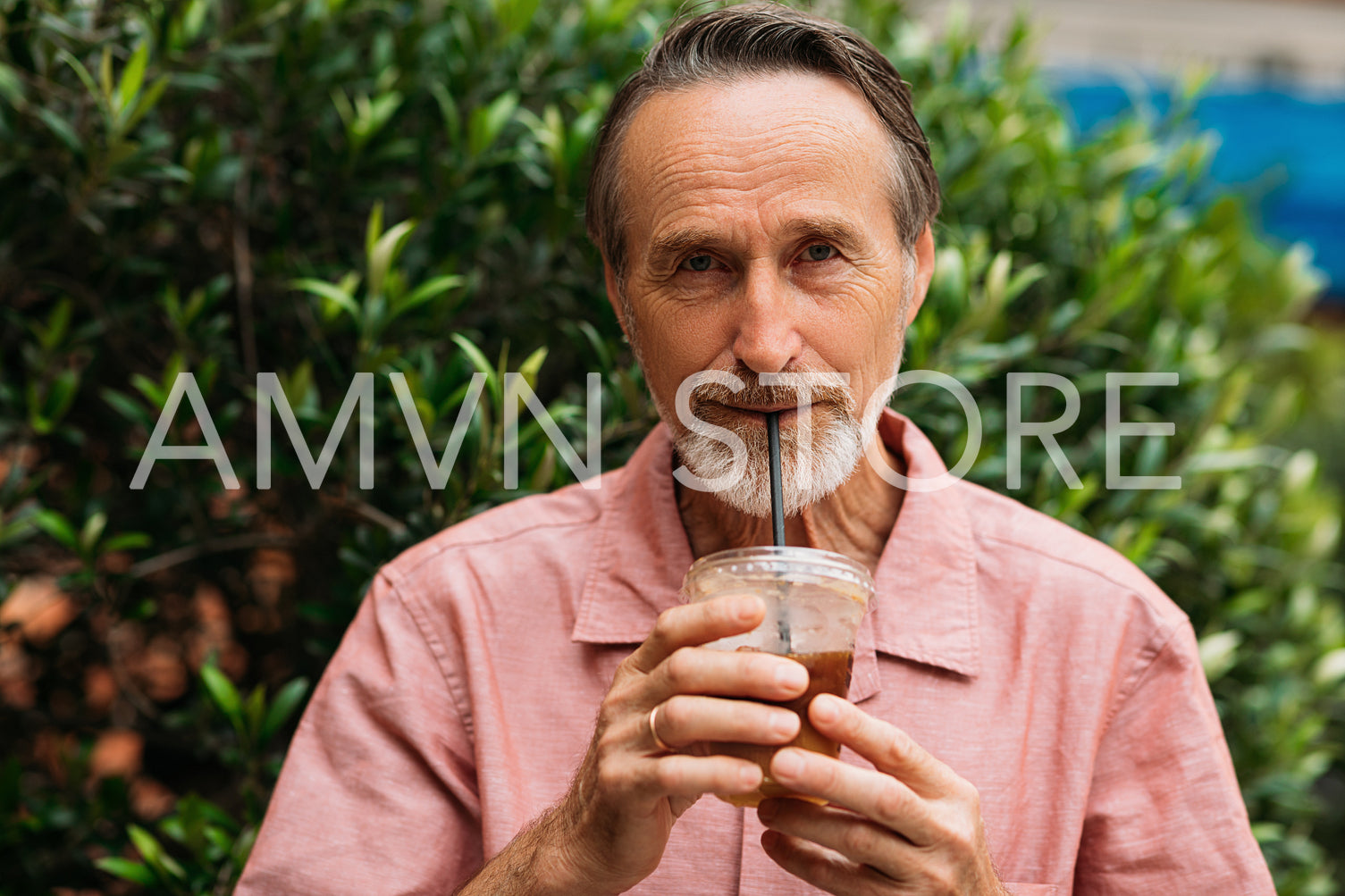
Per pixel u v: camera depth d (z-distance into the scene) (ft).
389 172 7.86
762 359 4.49
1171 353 7.84
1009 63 8.77
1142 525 7.69
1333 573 12.30
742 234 4.53
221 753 7.17
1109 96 14.17
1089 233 8.17
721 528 5.34
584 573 5.27
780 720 3.50
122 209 7.27
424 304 7.06
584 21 7.65
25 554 7.79
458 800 5.09
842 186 4.61
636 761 3.67
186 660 8.87
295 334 7.72
